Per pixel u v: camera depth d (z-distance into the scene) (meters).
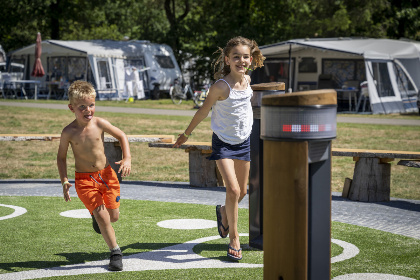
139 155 16.31
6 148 17.47
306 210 3.83
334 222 8.30
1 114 28.08
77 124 5.94
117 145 11.92
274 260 3.95
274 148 3.91
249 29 50.03
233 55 6.07
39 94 44.75
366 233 7.61
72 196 10.25
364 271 5.83
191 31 53.53
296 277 3.86
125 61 43.69
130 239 7.17
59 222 8.09
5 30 57.97
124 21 74.25
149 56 45.50
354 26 53.25
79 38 64.44
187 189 11.20
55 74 43.91
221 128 6.18
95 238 7.19
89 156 5.91
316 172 3.98
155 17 77.94
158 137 11.71
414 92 36.81
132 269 5.88
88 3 57.03
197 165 11.51
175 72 47.78
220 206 6.76
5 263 6.07
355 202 10.02
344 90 34.97
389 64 34.88
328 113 3.90
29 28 62.31
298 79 40.12
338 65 38.59
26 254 6.43
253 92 6.46
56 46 42.62
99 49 42.22
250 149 6.52
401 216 8.83
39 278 5.55
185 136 6.41
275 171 3.91
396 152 10.05
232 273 5.73
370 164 10.06
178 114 30.38
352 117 30.64
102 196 6.00
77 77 42.78
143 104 38.91
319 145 3.95
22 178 12.55
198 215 8.68
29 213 8.70
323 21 51.75
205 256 6.39
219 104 6.14
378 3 51.41
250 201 6.60
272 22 53.25
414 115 33.16
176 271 5.80
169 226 7.91
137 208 9.19
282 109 3.85
